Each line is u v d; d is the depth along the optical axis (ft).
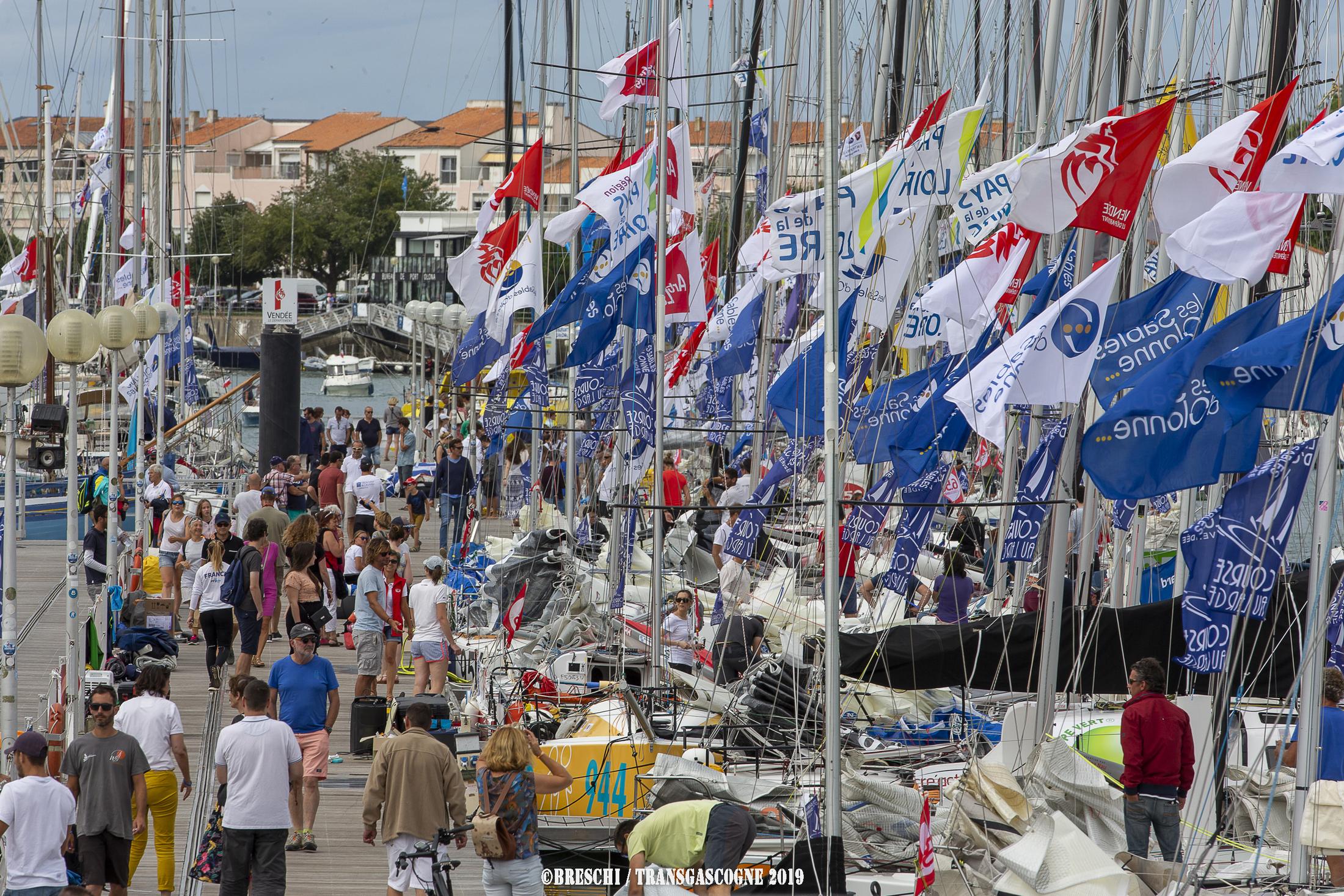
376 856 160.56
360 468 363.35
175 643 258.37
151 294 404.98
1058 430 149.18
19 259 479.82
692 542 236.84
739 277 326.03
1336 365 107.45
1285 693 136.67
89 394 538.06
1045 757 131.13
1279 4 145.48
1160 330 130.31
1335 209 112.47
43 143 557.74
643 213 208.85
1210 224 113.60
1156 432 115.75
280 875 133.49
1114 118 127.24
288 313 419.13
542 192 259.60
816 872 115.85
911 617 200.34
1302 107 147.13
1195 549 118.01
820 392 167.12
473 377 265.13
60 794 123.34
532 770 132.67
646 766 149.89
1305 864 113.91
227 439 507.71
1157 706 127.03
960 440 163.84
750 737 152.15
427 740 133.80
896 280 158.81
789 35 263.08
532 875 123.24
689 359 278.46
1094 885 116.57
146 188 541.75
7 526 159.63
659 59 175.32
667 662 189.67
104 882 132.26
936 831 129.18
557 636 212.23
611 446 254.06
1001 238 157.17
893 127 249.14
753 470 251.39
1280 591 135.03
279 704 164.14
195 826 170.71
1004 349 125.39
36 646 277.03
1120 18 181.06
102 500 307.17
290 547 234.79
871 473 211.20
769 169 292.81
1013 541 150.71
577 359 215.51
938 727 161.27
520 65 307.58
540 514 308.19
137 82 365.81
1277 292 116.37
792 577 200.13
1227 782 133.90
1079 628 140.67
